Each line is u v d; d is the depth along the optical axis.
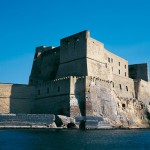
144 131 87.19
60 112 85.50
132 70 133.25
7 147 40.94
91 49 97.38
